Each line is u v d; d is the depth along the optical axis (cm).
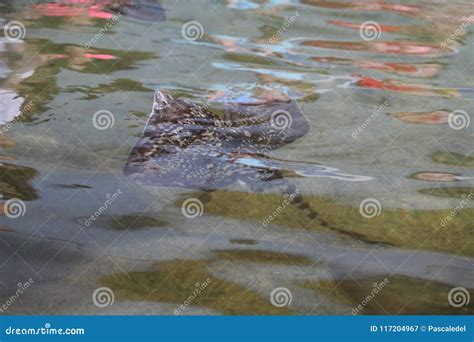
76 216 400
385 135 505
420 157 478
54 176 435
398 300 344
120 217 401
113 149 469
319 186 433
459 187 441
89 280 352
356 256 374
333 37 683
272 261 368
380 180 445
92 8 724
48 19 688
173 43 652
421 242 388
